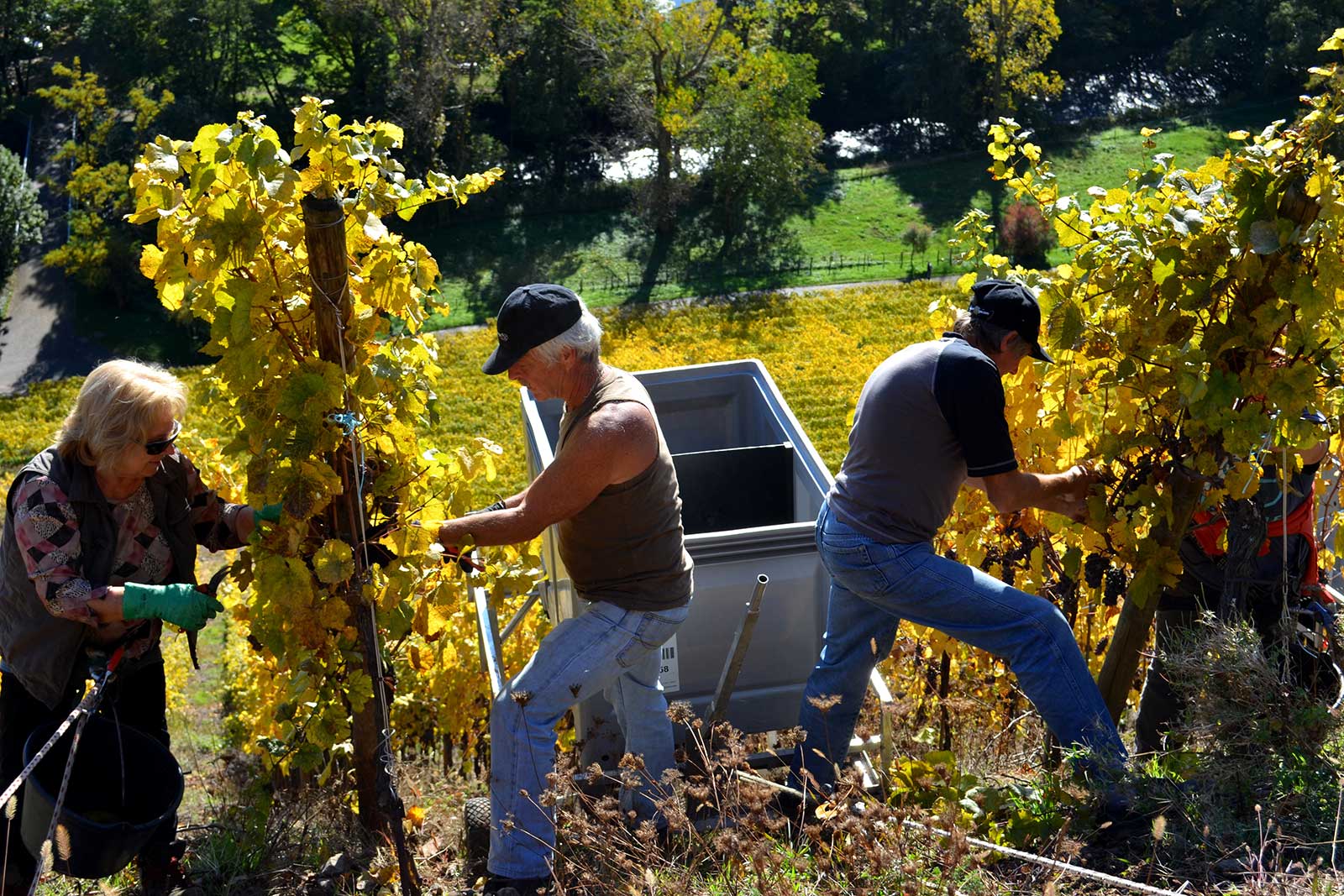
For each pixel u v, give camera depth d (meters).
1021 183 4.11
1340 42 3.24
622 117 60.31
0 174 54.91
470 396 43.28
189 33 65.25
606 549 3.26
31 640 2.98
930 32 67.25
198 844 3.60
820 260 55.62
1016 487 3.41
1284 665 3.28
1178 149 64.44
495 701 3.28
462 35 59.81
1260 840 2.84
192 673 20.11
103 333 50.66
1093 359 3.88
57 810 2.72
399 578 3.11
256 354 2.86
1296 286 3.26
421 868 3.46
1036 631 3.24
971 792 3.27
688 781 3.46
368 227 2.92
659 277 55.16
